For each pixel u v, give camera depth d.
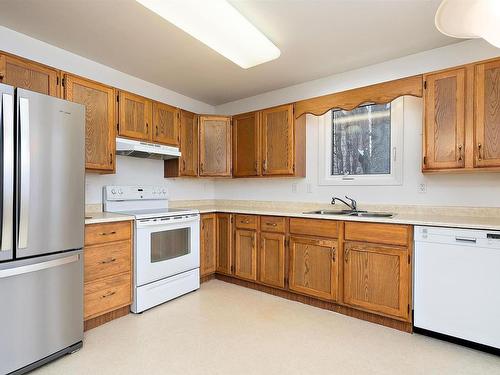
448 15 1.31
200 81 3.34
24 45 2.34
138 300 2.55
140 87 3.27
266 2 1.92
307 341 2.10
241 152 3.64
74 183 1.95
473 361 1.85
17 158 1.65
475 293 1.94
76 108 1.96
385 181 2.88
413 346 2.03
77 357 1.89
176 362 1.84
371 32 2.31
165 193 3.53
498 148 2.07
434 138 2.32
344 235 2.52
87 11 2.01
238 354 1.93
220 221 3.47
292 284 2.84
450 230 2.02
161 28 2.23
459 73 2.22
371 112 3.03
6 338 1.63
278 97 3.62
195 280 3.13
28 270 1.69
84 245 2.13
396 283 2.26
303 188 3.43
